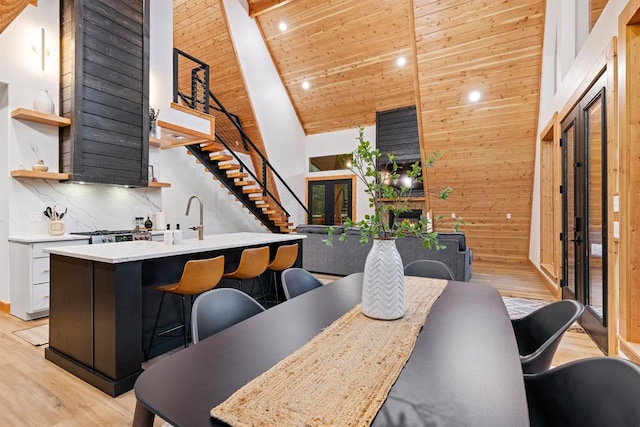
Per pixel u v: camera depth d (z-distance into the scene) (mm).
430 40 5422
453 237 4801
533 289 4840
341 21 6727
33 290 3285
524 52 5145
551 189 5367
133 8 4031
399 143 7918
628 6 2064
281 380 906
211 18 6668
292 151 8953
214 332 1455
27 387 2105
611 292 2365
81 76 3551
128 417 1822
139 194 4688
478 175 6797
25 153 3527
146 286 2564
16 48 3461
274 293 3939
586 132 3102
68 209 3926
